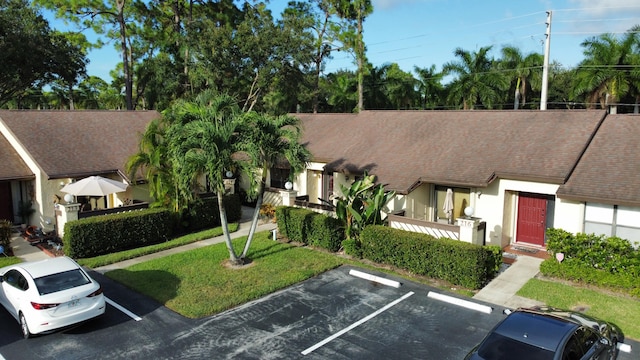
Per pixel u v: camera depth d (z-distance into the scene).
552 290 12.98
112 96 74.62
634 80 38.25
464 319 11.45
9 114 21.75
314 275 14.76
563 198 14.87
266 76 35.97
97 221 16.81
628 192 13.98
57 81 43.69
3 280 11.55
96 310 10.82
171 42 44.72
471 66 45.47
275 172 26.52
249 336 10.70
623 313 11.41
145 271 15.04
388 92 50.66
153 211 18.56
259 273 14.76
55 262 11.52
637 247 14.12
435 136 21.25
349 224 16.80
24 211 20.30
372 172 19.97
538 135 18.34
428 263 14.23
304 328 11.07
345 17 49.31
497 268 14.31
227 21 44.59
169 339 10.58
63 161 20.17
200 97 15.21
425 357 9.68
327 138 25.12
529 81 48.03
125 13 45.38
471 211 15.36
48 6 41.34
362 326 11.15
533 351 7.68
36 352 10.01
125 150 22.86
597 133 17.53
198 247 18.00
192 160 13.61
